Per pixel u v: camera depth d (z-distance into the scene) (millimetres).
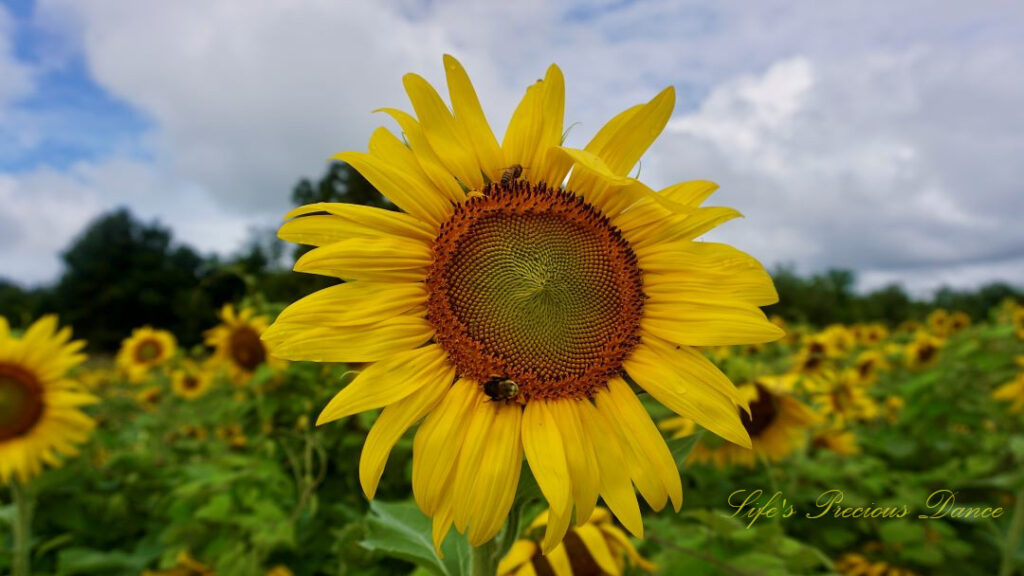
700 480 644
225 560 476
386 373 268
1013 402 961
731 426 282
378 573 498
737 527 407
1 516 613
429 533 339
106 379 1506
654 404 362
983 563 713
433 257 289
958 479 724
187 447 963
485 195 296
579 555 387
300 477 601
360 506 621
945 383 1001
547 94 296
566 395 285
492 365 281
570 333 294
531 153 301
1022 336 1214
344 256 270
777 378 622
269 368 651
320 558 563
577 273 301
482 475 265
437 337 284
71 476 717
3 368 622
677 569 400
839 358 1036
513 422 277
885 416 1032
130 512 737
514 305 289
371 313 273
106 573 615
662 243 314
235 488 569
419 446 268
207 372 1110
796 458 679
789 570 396
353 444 623
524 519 422
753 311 292
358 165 278
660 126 301
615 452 278
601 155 302
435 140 288
